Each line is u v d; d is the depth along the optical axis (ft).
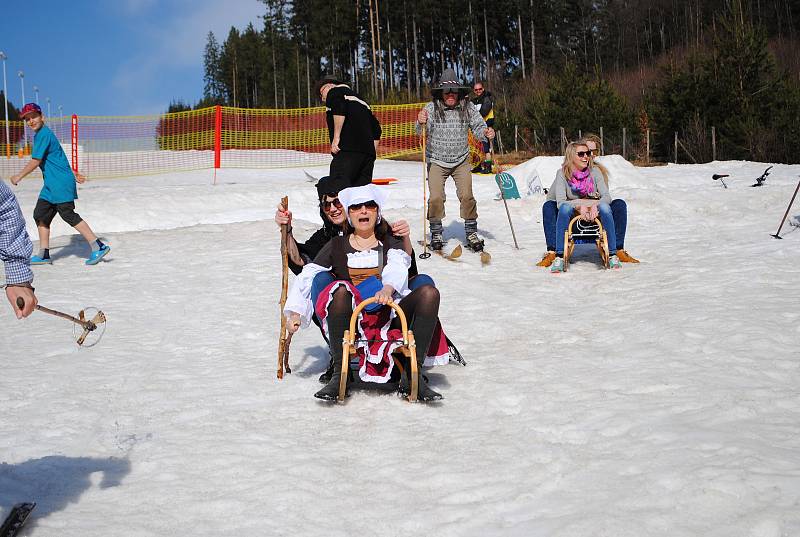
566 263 30.45
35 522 11.15
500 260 32.83
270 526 10.97
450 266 31.78
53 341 22.57
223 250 36.14
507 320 23.43
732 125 82.94
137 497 12.03
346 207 16.89
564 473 12.21
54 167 33.60
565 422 14.56
